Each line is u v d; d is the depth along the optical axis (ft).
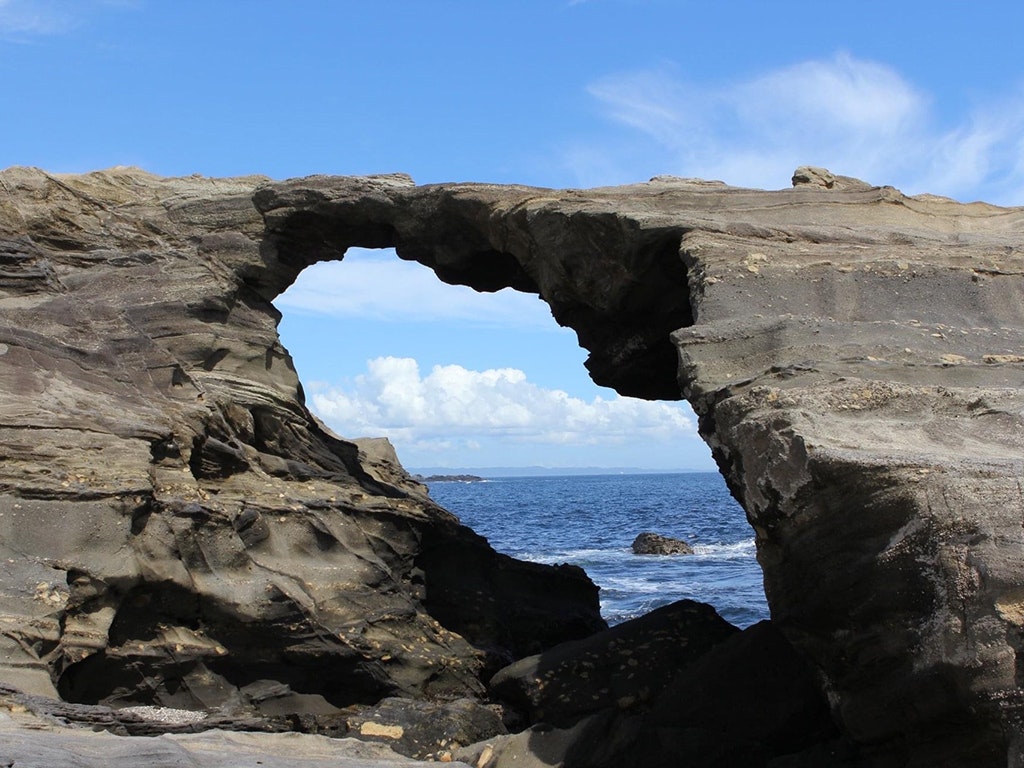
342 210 57.41
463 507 292.20
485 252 58.34
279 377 58.39
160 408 48.85
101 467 43.96
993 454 29.94
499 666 53.88
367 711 43.50
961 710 26.58
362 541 52.49
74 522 41.96
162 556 43.83
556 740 38.91
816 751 34.88
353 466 61.26
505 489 538.88
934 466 28.04
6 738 28.63
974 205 49.52
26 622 38.50
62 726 33.04
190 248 57.62
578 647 47.24
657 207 47.44
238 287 57.93
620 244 46.70
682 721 39.81
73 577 41.06
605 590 94.27
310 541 50.08
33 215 54.54
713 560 123.24
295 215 57.98
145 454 45.47
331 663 46.80
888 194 47.85
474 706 43.42
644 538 135.13
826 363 36.09
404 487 71.05
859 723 30.96
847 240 44.50
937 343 37.68
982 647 25.53
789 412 33.04
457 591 57.52
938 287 40.47
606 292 49.32
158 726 36.29
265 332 58.29
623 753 37.88
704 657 41.88
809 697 38.93
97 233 55.98
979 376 35.73
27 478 42.24
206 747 32.19
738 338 38.58
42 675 38.11
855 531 29.60
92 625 41.39
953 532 26.71
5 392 45.14
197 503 45.73
